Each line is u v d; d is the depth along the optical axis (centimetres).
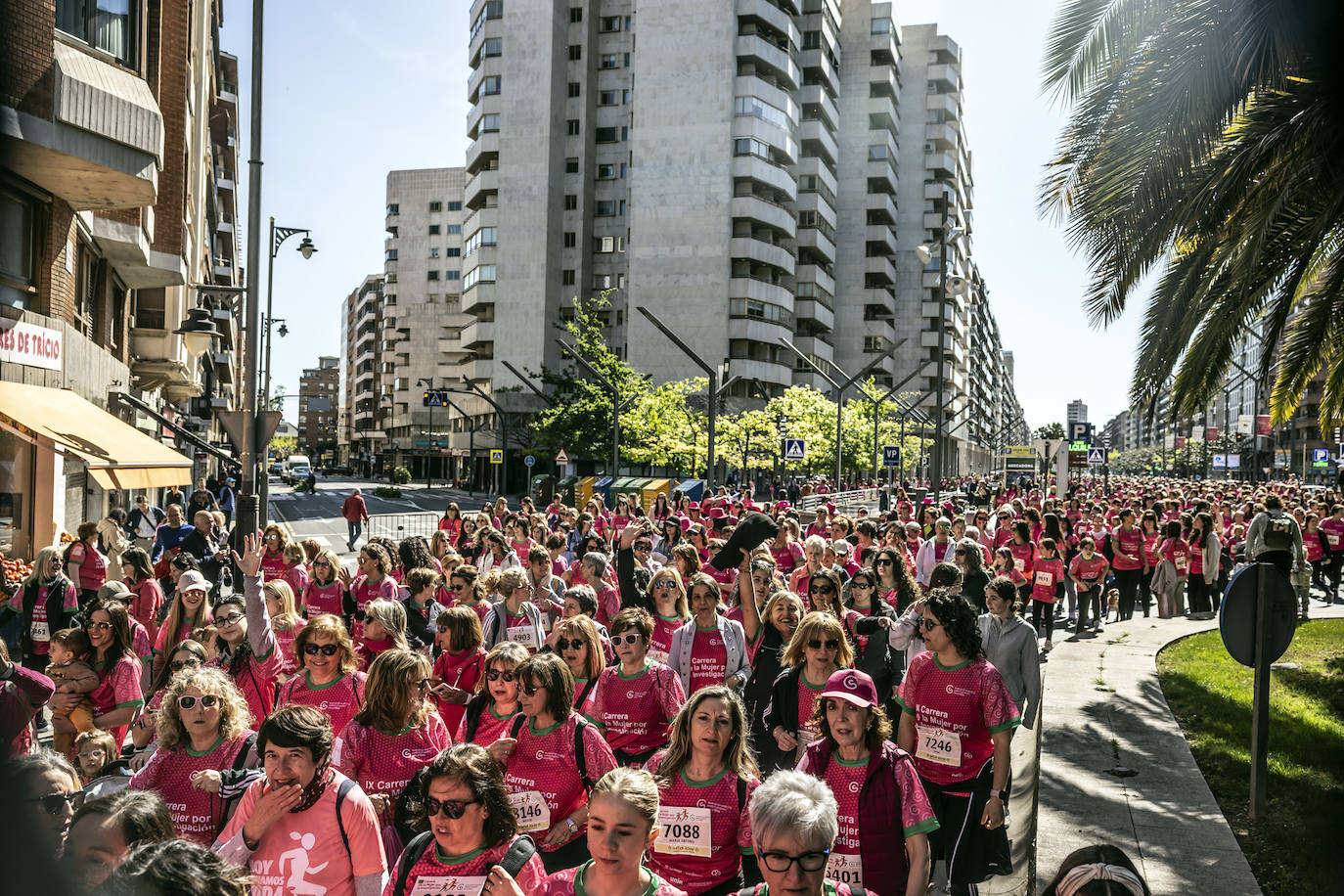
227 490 2570
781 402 4869
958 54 9231
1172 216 1073
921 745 538
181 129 2178
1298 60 913
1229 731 898
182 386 3562
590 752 478
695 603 688
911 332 9031
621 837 320
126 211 1900
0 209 1407
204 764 439
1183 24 950
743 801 426
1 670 543
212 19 3922
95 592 1106
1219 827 661
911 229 9038
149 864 271
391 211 11400
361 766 477
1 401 1280
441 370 11094
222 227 6131
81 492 1745
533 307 7025
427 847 358
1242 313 1200
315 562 1011
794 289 7494
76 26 1391
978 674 525
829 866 424
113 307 2198
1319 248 1237
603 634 785
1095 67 1039
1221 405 12181
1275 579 691
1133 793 730
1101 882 258
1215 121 967
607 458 4794
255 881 359
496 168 7319
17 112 1253
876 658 729
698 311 6650
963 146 10000
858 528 1430
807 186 7425
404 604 845
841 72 8425
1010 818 681
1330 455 6356
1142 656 1278
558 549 1255
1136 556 1593
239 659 674
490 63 7194
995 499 3759
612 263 7206
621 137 7250
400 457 11362
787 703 581
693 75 6694
